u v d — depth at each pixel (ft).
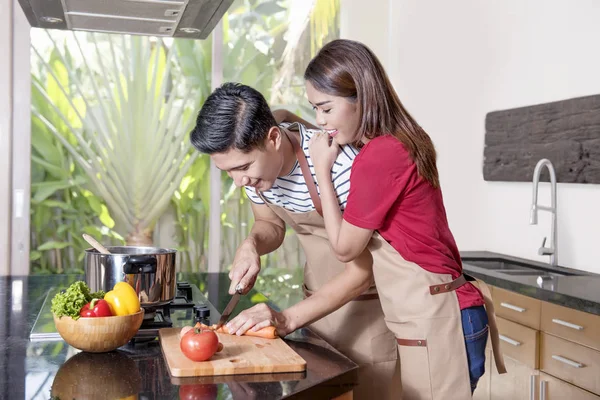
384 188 5.35
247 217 14.34
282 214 6.61
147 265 5.78
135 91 13.74
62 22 8.05
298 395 4.24
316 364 4.85
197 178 14.10
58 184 13.47
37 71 13.26
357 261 5.92
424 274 5.64
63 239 13.51
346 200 5.88
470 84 12.64
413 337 5.64
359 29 14.89
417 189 5.50
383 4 15.02
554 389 8.13
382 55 15.07
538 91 10.84
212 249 14.15
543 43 10.71
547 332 8.25
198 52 14.01
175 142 13.96
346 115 5.45
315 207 6.18
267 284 14.42
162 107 13.87
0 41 12.95
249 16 14.23
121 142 13.73
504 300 9.20
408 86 14.46
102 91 13.60
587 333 7.53
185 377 4.47
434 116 13.69
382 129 5.47
